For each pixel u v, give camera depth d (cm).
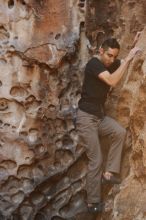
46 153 683
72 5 669
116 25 658
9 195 689
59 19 671
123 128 602
